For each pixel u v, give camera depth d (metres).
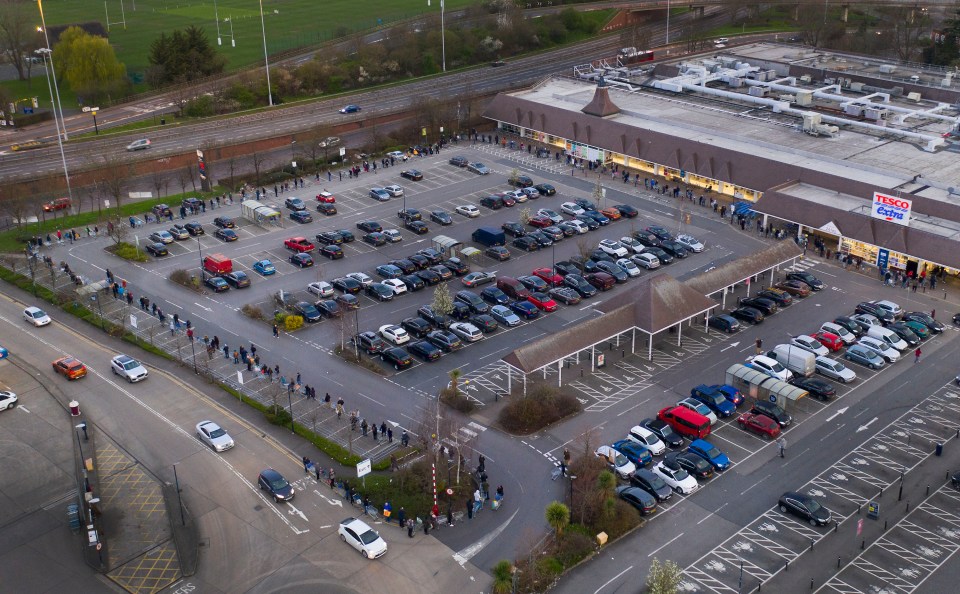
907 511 92.50
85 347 127.44
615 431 106.38
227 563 86.44
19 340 129.25
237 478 99.19
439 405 112.00
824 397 112.38
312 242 160.50
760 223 163.25
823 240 157.00
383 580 83.88
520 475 98.75
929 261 139.38
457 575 84.31
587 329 117.62
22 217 170.38
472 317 132.00
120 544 89.44
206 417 110.56
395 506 92.62
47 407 113.31
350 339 127.81
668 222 165.12
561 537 87.94
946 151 173.50
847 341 124.44
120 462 102.19
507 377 118.44
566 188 182.25
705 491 96.38
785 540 88.69
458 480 95.81
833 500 94.44
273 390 115.81
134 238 161.38
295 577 84.44
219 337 128.75
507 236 161.75
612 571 85.00
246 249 157.38
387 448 103.88
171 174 198.50
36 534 91.25
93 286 139.25
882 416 109.00
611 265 145.00
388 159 198.50
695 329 130.25
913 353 122.62
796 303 137.00
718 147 176.75
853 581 83.06
